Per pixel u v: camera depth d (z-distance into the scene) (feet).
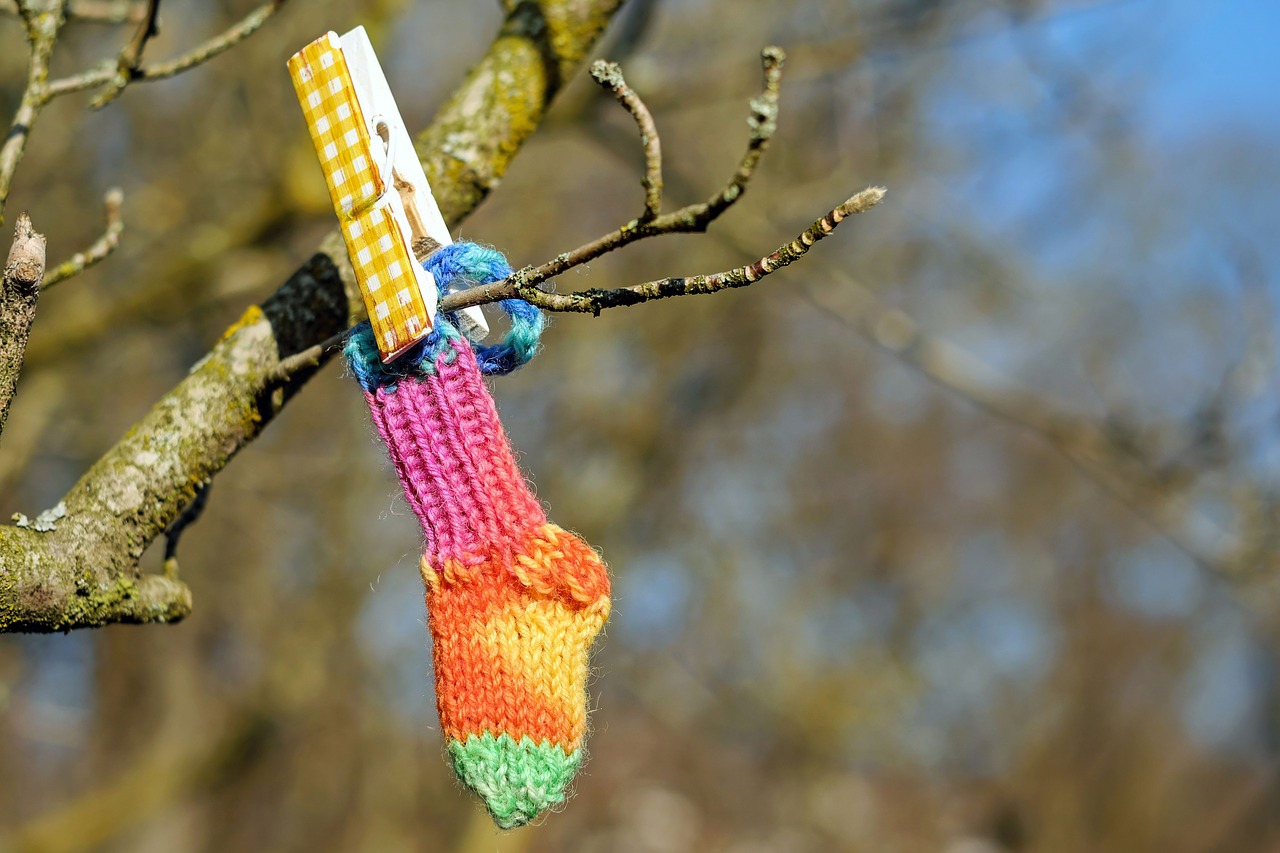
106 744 28.48
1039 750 54.70
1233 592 15.14
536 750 4.72
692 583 36.27
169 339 21.16
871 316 15.44
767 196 18.67
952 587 60.70
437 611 4.86
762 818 50.11
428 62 21.72
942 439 62.54
